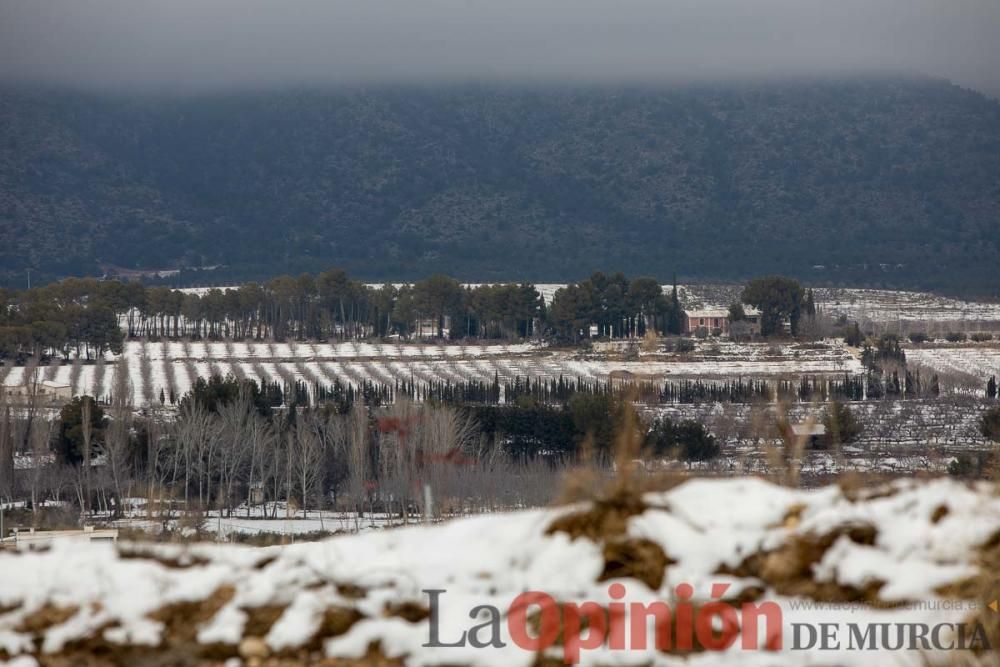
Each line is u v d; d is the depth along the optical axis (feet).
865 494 97.50
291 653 87.81
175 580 96.43
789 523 93.15
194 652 88.69
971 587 86.99
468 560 93.45
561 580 89.66
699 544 90.74
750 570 89.51
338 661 86.28
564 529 93.97
